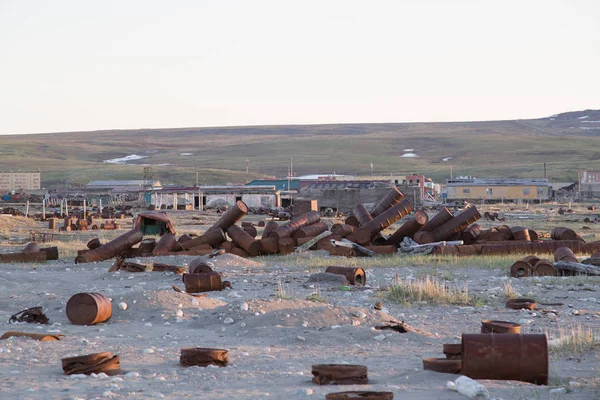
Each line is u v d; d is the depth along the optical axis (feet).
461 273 131.95
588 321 80.48
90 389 44.04
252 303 81.35
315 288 109.91
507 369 47.26
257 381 47.44
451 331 73.72
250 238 173.17
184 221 378.32
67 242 228.22
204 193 579.89
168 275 126.52
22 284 120.57
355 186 497.46
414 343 65.05
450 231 177.17
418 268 141.38
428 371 49.44
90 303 77.30
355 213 193.98
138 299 86.53
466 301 95.20
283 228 178.19
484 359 47.24
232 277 128.98
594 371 52.37
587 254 164.45
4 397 41.65
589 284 114.42
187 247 172.55
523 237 178.29
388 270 139.23
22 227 325.21
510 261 147.74
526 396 43.16
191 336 70.03
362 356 58.54
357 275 117.08
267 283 118.32
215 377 48.65
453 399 41.45
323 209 454.81
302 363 55.06
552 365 54.54
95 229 306.96
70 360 49.19
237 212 175.94
